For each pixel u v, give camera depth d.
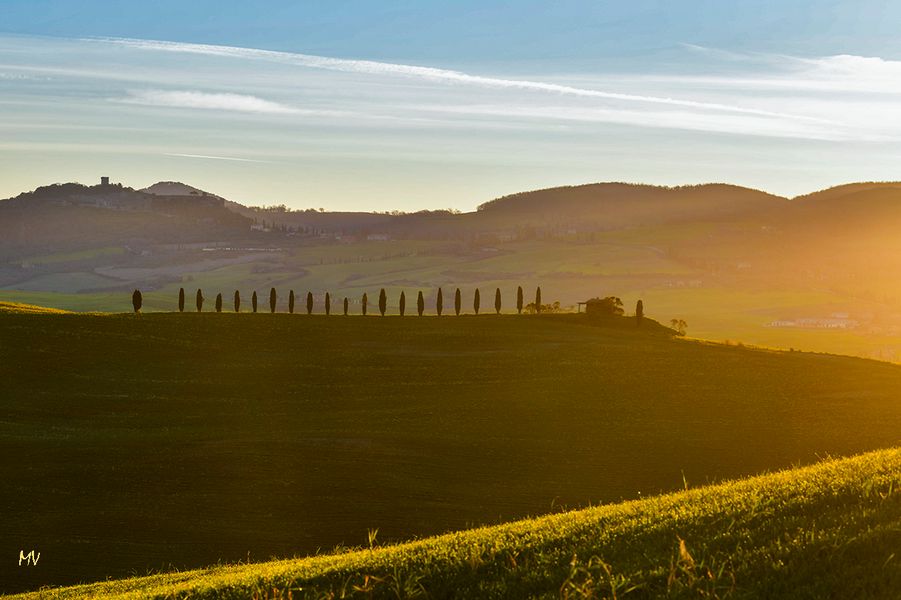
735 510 18.72
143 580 36.56
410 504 62.16
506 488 65.81
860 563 14.50
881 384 104.25
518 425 83.94
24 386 99.62
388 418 88.25
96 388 101.12
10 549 54.03
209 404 96.56
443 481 67.25
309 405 96.38
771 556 15.27
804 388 101.12
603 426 83.31
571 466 71.06
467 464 71.50
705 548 16.30
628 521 19.89
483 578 16.94
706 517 18.69
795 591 13.88
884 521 16.14
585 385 102.38
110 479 66.75
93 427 85.94
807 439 78.50
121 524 58.31
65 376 104.81
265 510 60.88
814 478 20.88
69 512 60.34
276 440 77.44
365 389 103.88
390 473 68.69
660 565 15.91
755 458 73.12
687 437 79.19
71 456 72.25
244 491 64.50
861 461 22.81
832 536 15.58
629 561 16.41
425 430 82.06
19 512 60.31
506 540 19.75
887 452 24.55
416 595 16.41
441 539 22.52
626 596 14.85
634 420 85.56
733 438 78.88
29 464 70.06
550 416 87.50
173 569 51.28
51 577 50.03
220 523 58.56
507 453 74.50
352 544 54.97
